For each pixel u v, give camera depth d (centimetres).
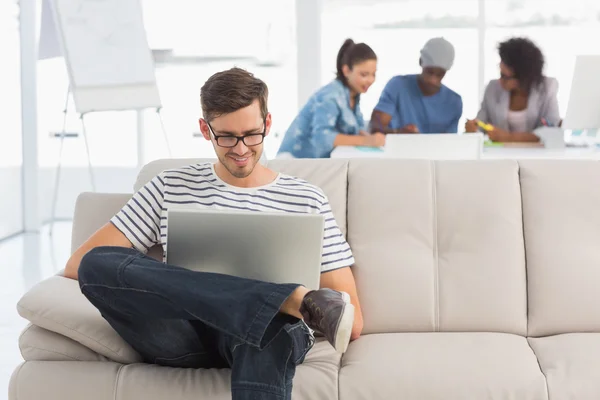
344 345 206
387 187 270
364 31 604
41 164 682
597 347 235
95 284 218
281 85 660
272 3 652
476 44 584
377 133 556
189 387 218
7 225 645
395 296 259
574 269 257
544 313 256
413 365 224
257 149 242
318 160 279
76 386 222
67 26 573
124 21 582
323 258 247
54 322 227
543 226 263
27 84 661
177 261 229
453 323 258
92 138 688
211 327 226
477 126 536
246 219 225
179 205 250
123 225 250
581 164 270
